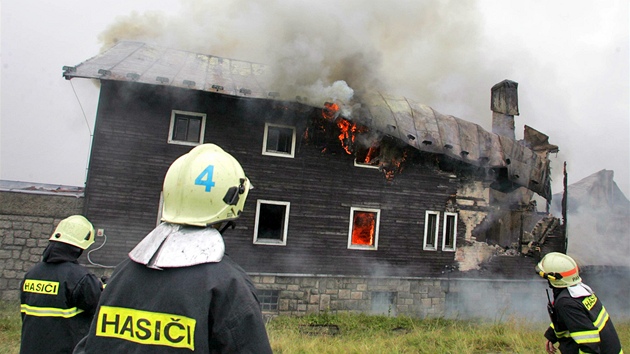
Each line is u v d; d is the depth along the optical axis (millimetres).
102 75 11078
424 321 13859
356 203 14125
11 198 11852
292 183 13477
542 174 17219
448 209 15367
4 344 7723
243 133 13070
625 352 8086
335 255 13805
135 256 1692
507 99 18781
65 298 3250
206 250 1642
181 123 12727
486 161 15359
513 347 8141
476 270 15586
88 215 11711
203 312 1518
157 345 1517
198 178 1767
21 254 11828
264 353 1542
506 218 16719
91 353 1606
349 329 12258
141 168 12125
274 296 13266
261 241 13180
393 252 14477
